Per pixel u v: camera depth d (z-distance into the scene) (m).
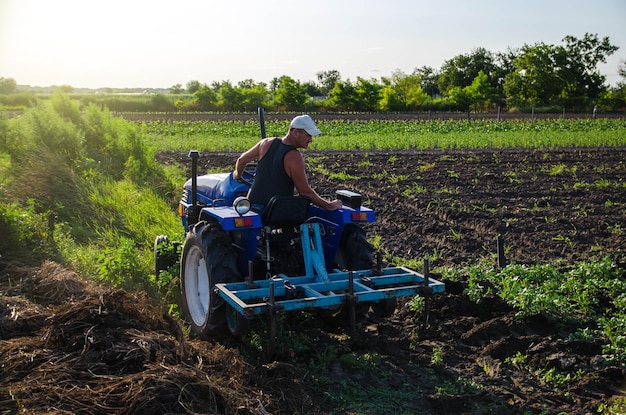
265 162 5.37
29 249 7.40
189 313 5.70
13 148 11.84
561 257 8.95
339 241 5.61
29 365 4.20
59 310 4.86
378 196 14.42
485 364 5.07
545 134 29.91
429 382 4.72
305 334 5.55
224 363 4.54
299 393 4.33
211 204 6.33
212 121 41.81
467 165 19.98
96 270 7.13
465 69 84.75
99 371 4.12
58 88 18.14
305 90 65.25
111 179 12.77
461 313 6.42
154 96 63.84
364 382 4.66
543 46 63.34
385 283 5.15
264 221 5.22
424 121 43.38
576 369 5.00
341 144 25.30
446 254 9.16
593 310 6.30
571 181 16.48
